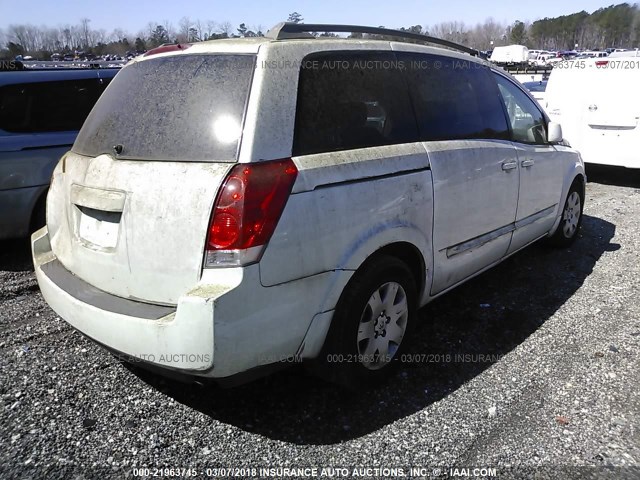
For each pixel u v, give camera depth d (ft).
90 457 8.21
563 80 30.07
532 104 15.60
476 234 12.30
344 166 8.87
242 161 7.80
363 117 9.71
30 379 10.26
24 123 16.99
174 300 8.05
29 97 17.29
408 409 9.56
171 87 8.91
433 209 10.66
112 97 9.96
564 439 8.76
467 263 12.18
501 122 13.58
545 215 15.88
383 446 8.61
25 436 8.62
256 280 7.65
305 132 8.64
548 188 15.67
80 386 10.07
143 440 8.64
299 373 10.73
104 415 9.23
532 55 142.92
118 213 8.52
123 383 10.21
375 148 9.68
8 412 9.22
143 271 8.23
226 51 8.82
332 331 9.07
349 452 8.47
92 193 8.87
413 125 10.73
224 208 7.57
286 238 7.94
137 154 8.60
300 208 8.13
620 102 27.96
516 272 16.34
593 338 12.14
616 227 21.36
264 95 8.20
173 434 8.82
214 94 8.42
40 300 14.25
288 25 9.32
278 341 8.14
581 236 20.11
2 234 16.70
